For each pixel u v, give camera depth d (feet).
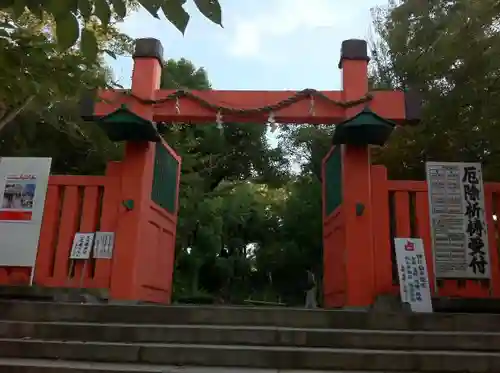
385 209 26.96
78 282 26.45
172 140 55.47
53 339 17.88
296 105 28.19
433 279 25.89
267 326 18.88
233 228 78.54
